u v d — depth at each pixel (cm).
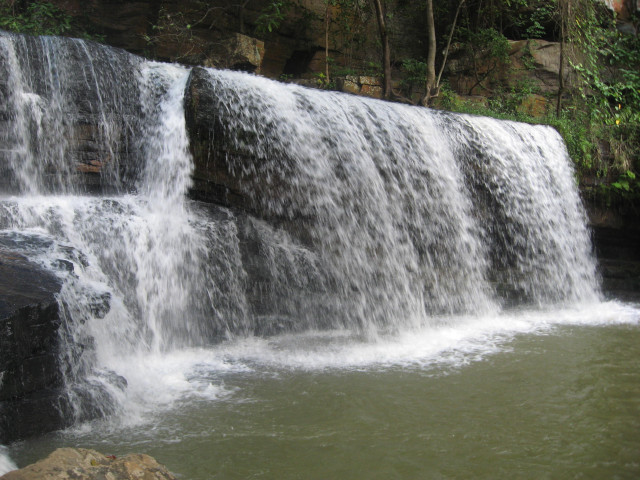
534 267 1120
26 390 430
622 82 1574
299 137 838
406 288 925
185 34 1330
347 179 880
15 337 417
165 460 397
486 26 1675
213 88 766
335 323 845
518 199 1098
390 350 710
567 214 1184
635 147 1295
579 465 400
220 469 386
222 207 789
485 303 1019
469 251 1027
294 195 832
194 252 738
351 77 1424
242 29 1427
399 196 937
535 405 514
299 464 395
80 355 500
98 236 655
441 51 1725
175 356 668
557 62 1541
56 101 789
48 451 405
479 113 1383
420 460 404
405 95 1569
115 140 827
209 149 764
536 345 744
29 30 1151
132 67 873
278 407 502
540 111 1508
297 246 831
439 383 575
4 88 739
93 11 1310
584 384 576
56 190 776
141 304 677
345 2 1524
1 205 605
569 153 1238
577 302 1121
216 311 755
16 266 484
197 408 498
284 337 777
